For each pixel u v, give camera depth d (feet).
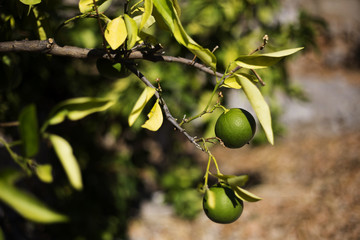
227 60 14.93
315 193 25.43
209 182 27.78
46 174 3.78
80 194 19.48
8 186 2.65
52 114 3.48
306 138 35.58
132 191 21.12
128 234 22.22
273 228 22.17
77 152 18.31
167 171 26.37
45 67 14.42
